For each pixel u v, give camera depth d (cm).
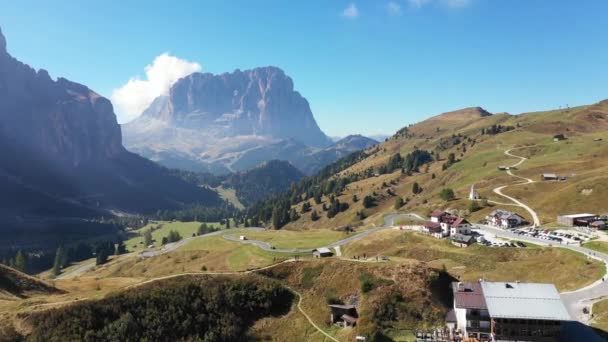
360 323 8994
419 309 9219
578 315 8612
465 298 8288
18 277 11800
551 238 13650
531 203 18388
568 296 9462
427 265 10731
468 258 12850
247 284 10631
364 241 16388
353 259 11975
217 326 9438
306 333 9331
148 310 9262
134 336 8619
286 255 16238
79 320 8581
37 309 8856
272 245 18700
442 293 9906
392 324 8975
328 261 11738
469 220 17800
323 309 10000
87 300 9238
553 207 17162
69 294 10375
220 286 10419
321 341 8950
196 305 9725
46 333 8244
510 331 7825
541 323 7719
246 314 10000
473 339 8012
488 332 8056
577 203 16738
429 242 14750
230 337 9262
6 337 8138
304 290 10994
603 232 13800
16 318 8544
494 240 14038
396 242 15588
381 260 11975
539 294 8238
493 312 7819
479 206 18762
